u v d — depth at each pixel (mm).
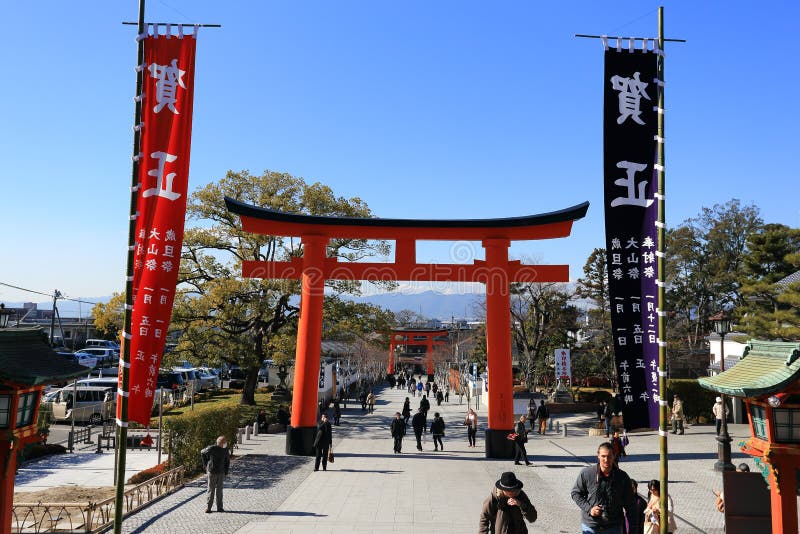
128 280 10469
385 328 35156
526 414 37906
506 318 23359
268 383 55969
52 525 13000
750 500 10109
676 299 55344
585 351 45312
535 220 22484
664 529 9555
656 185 11914
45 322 78375
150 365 11930
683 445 25906
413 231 23469
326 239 24031
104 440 27000
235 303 33125
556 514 14680
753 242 44438
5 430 9102
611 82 11945
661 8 11391
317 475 19484
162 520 13656
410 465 21625
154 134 11969
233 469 20344
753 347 9953
